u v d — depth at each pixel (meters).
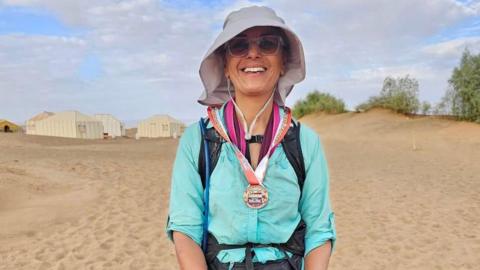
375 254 6.10
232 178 1.75
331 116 44.09
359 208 8.76
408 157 17.72
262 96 1.86
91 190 10.25
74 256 6.08
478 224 7.45
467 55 28.58
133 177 12.28
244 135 1.84
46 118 51.97
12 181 10.03
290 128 1.87
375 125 34.19
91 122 52.41
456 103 29.11
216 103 2.04
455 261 5.80
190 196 1.82
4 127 58.22
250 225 1.73
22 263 5.81
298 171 1.83
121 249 6.35
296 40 1.86
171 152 22.36
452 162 15.69
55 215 8.09
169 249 6.36
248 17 1.84
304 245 1.86
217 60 1.98
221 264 1.76
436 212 8.32
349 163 16.14
